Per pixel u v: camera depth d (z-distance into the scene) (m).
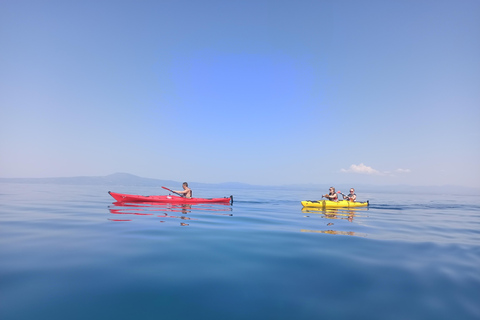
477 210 15.47
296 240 5.23
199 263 3.71
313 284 3.10
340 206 14.04
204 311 2.44
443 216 11.05
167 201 13.03
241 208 11.87
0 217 7.66
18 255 3.90
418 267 3.75
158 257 3.93
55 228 6.02
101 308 2.44
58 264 3.54
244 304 2.59
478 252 4.61
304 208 12.82
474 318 2.45
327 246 4.81
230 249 4.45
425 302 2.73
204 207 11.55
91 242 4.73
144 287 2.90
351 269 3.61
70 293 2.71
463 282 3.25
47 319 2.22
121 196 12.69
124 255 3.99
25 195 18.77
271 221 7.85
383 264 3.85
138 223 6.80
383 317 2.42
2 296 2.61
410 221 8.84
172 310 2.44
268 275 3.34
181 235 5.43
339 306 2.60
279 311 2.48
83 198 16.27
